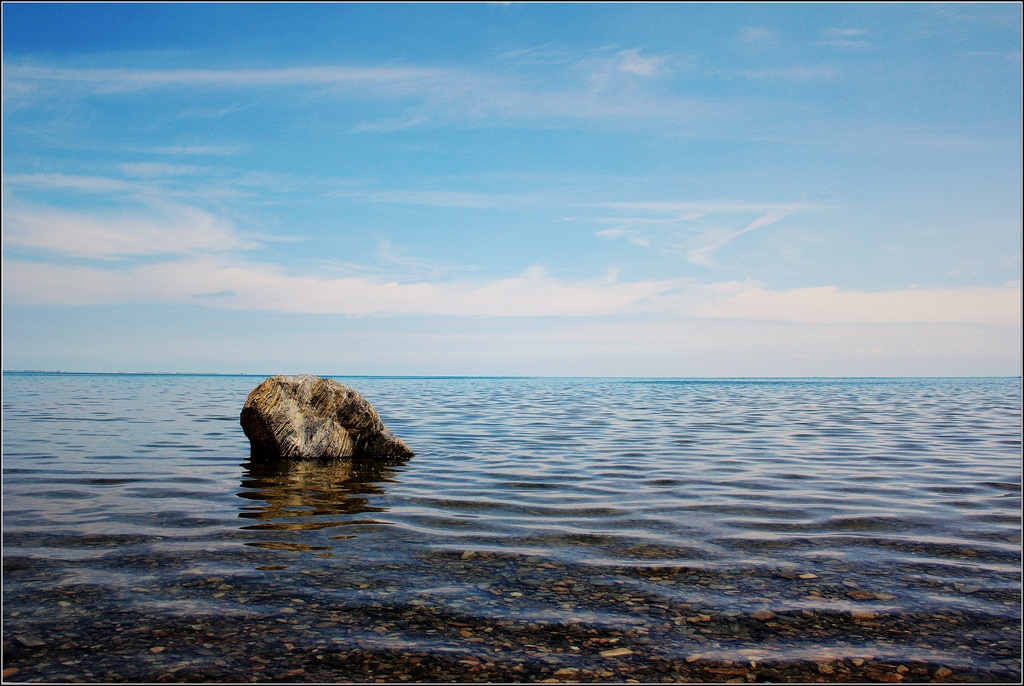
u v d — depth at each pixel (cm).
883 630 562
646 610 609
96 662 489
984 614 600
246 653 507
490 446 1909
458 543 848
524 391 7756
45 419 2594
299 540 855
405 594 649
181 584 670
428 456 1698
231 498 1130
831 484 1290
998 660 506
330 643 528
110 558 759
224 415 2933
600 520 985
